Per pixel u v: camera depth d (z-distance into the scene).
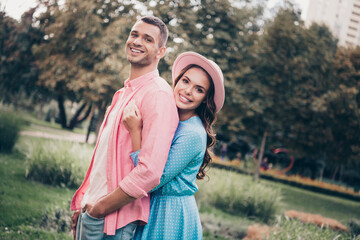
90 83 11.79
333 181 20.98
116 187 1.84
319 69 12.17
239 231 5.55
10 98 11.40
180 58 2.20
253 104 12.36
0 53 10.42
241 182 8.02
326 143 13.38
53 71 11.77
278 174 19.19
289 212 7.61
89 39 11.32
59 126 23.23
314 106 12.05
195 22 12.38
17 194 5.59
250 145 20.56
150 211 1.96
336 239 4.98
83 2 10.93
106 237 1.88
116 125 1.90
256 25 13.67
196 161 2.01
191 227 2.00
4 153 8.95
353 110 11.99
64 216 4.57
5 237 3.81
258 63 12.43
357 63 12.30
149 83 1.95
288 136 14.84
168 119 1.82
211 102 2.16
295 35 11.95
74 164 6.71
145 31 1.99
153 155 1.74
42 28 10.67
